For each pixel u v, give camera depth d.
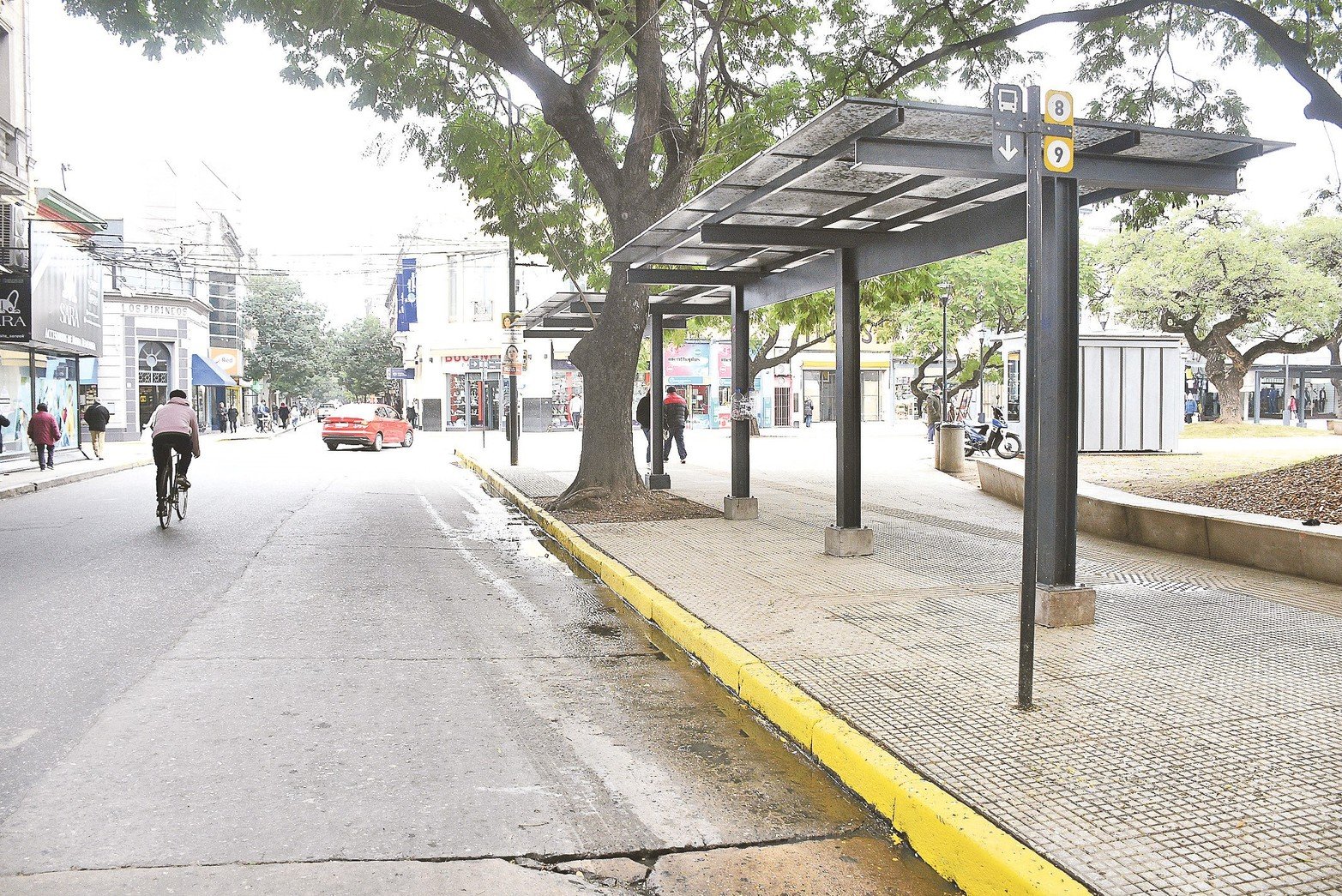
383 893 3.21
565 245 16.75
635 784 4.20
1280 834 3.35
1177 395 19.81
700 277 11.63
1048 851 3.22
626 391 13.34
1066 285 6.39
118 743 4.58
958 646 5.87
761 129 12.77
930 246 7.94
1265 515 9.20
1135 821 3.44
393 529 12.56
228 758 4.40
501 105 15.37
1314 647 5.80
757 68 15.28
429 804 3.93
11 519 13.54
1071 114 4.90
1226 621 6.50
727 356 48.62
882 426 49.62
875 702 4.81
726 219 8.40
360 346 69.50
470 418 47.31
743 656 5.68
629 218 13.02
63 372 27.14
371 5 12.49
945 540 10.28
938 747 4.18
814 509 13.15
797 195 7.80
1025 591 4.68
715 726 4.98
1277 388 52.91
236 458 28.33
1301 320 29.55
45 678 5.64
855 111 5.68
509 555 10.55
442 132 14.98
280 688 5.52
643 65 13.03
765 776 4.32
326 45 13.52
